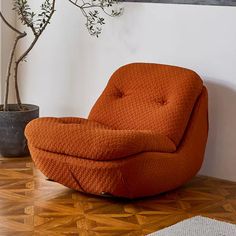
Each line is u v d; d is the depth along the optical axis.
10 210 3.76
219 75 4.35
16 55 5.08
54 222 3.63
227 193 4.18
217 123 4.39
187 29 4.42
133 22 4.60
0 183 4.15
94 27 4.75
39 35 4.64
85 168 3.80
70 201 3.92
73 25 4.82
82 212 3.78
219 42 4.32
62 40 4.89
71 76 4.89
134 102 4.23
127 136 3.74
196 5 4.36
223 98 4.35
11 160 4.61
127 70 4.38
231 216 3.82
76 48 4.84
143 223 3.67
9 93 5.10
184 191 4.18
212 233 3.57
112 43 4.70
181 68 4.28
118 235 3.51
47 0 4.64
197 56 4.41
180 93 4.15
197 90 4.20
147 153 3.83
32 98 5.08
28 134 3.98
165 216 3.78
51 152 3.90
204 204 3.98
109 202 3.93
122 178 3.77
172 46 4.48
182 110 4.12
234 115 4.33
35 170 4.42
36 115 4.69
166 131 4.07
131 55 4.64
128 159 3.75
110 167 3.74
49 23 4.75
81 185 3.91
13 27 4.79
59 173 3.93
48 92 5.01
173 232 3.56
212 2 4.31
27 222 3.62
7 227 3.55
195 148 4.17
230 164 4.38
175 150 4.07
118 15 4.64
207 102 4.28
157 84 4.24
